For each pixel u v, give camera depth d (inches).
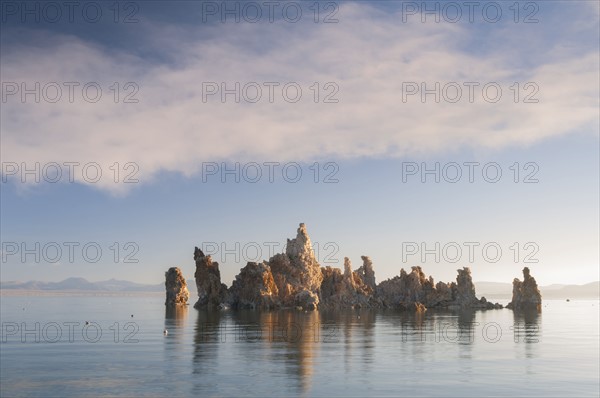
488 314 5979.3
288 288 7160.4
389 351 2373.3
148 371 1849.2
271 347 2498.8
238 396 1501.0
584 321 4621.1
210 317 4874.5
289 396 1503.4
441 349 2453.2
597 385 1651.1
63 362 2031.3
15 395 1521.9
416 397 1493.6
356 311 6638.8
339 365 1977.1
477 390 1578.5
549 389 1594.5
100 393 1537.9
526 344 2691.9
